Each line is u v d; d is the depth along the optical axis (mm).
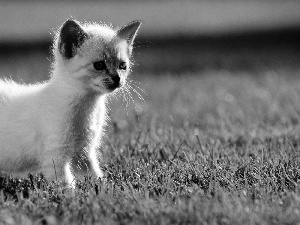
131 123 15141
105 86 9773
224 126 14734
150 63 29281
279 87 21156
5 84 10508
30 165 9883
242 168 9812
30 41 36062
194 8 57562
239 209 7500
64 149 9500
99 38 9930
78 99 9625
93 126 9938
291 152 11055
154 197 8391
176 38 37688
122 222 7418
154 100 19641
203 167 9867
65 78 9695
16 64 27922
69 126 9508
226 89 21672
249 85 22344
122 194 8398
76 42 9773
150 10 55250
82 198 8336
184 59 30359
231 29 40906
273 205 7723
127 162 10602
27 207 8016
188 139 12586
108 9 54844
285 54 31172
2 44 35031
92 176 9562
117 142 12547
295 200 7840
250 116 16109
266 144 11477
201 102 19078
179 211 7527
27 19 48156
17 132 9633
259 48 33375
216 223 7211
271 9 53000
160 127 14750
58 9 54312
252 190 8648
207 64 28859
